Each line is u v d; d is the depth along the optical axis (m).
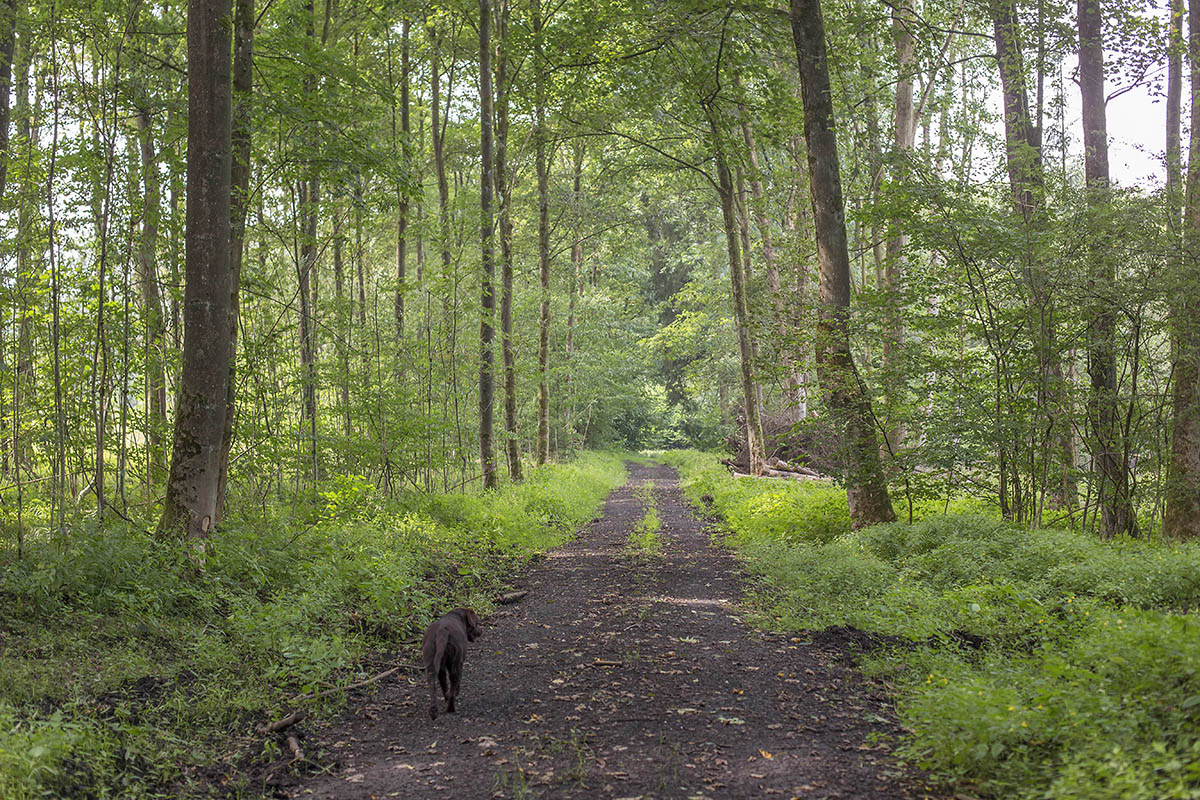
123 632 7.59
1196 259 11.83
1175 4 16.33
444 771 5.40
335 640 7.60
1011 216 12.98
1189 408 12.36
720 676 7.43
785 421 32.28
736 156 22.00
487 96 20.84
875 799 4.61
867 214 14.21
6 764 4.37
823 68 14.81
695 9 17.12
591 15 19.39
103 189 11.47
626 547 16.70
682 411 67.62
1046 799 4.09
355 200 13.00
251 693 6.84
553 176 34.50
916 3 22.88
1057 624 7.50
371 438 17.34
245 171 11.66
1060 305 12.94
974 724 4.86
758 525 16.98
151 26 12.46
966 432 13.02
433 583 11.63
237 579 9.62
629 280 49.97
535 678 7.66
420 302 21.55
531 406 41.88
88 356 12.21
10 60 11.69
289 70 12.35
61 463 10.07
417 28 24.66
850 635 8.59
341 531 12.40
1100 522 13.96
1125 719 4.65
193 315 9.91
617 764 5.37
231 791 5.16
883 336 14.38
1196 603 8.18
